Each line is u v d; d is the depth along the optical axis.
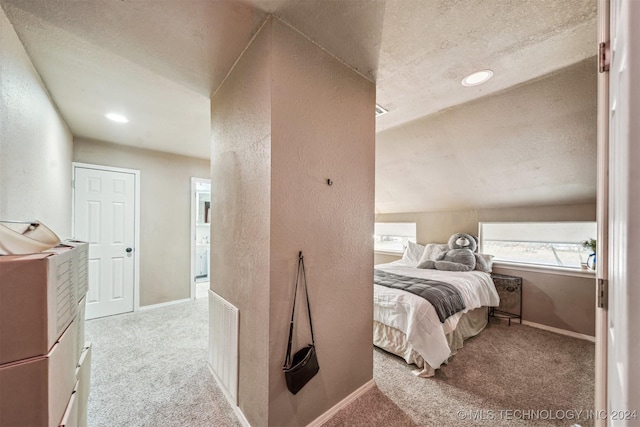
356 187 1.84
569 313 3.06
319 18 1.38
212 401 1.81
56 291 0.84
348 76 1.79
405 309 2.36
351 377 1.81
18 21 1.38
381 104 2.47
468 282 2.96
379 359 2.43
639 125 0.46
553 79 2.09
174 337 2.81
